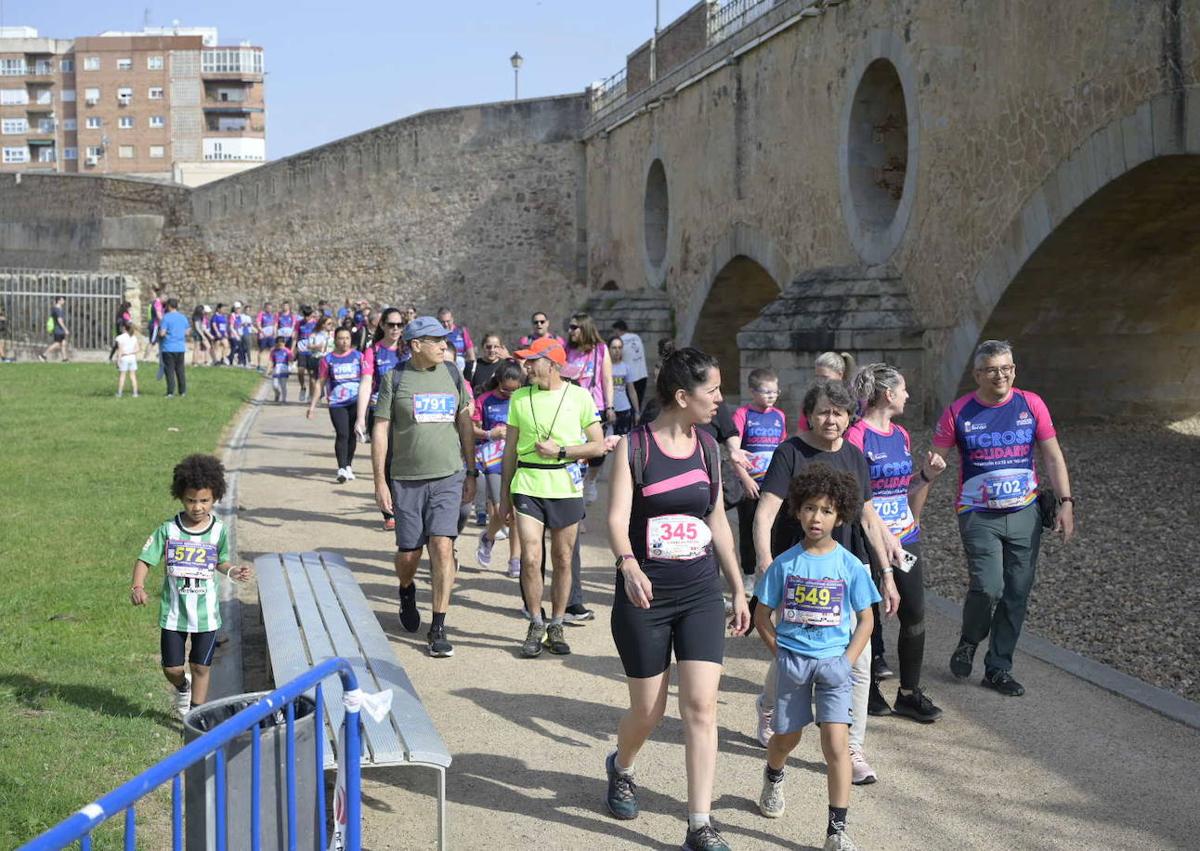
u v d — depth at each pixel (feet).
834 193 56.70
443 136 114.11
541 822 15.10
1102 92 36.81
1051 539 30.76
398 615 24.61
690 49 76.89
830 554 14.90
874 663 19.40
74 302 108.78
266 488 39.24
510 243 110.93
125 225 135.74
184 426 52.54
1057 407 48.75
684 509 14.60
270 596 20.54
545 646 22.16
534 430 21.67
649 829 14.94
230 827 10.82
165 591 17.54
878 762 17.19
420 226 116.06
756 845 14.56
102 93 312.50
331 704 14.83
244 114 317.63
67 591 24.20
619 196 96.22
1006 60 42.37
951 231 46.50
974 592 20.29
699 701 14.19
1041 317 44.62
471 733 18.08
